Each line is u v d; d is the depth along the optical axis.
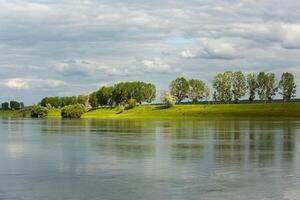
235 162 47.31
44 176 39.28
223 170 42.03
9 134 95.81
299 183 35.78
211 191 33.03
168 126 127.94
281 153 55.16
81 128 120.44
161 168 43.34
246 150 58.75
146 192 32.78
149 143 70.00
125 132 100.06
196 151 57.88
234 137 81.62
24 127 129.12
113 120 195.75
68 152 57.62
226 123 146.38
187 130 105.69
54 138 82.94
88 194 32.28
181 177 38.44
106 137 84.25
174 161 48.28
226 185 35.06
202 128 114.38
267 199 30.80
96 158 51.16
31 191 33.31
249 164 45.81
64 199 31.00
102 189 33.81
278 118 191.62
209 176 38.84
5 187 34.66
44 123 161.38
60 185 35.34
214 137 82.00
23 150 60.56
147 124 144.88
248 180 37.00
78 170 42.47
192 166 44.59
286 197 31.30
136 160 49.25
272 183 35.81
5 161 48.97
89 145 67.19
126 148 62.28
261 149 59.91
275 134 89.19
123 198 31.14
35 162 48.12
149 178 37.97
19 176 39.31
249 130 103.25
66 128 121.00
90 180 37.25
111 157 52.06
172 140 75.62
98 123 157.38
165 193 32.47
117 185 35.25
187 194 32.16
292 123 142.25
